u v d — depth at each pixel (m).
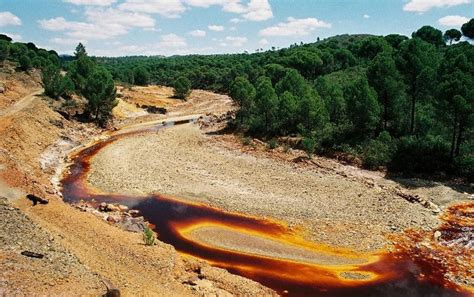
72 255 29.06
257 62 195.38
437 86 62.44
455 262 37.66
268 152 73.50
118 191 55.09
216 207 49.94
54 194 50.06
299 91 91.31
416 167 61.19
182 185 56.97
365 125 72.31
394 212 47.72
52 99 98.62
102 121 98.19
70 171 63.53
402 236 42.47
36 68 130.25
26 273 24.20
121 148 77.56
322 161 67.62
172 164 66.50
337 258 38.38
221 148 77.31
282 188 55.66
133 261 32.75
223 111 122.69
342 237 42.22
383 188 55.19
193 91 176.00
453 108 57.50
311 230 43.81
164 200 52.16
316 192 54.06
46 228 33.44
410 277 35.38
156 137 87.81
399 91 69.31
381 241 41.38
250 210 48.88
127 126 102.19
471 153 61.38
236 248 40.12
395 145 65.75
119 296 23.91
